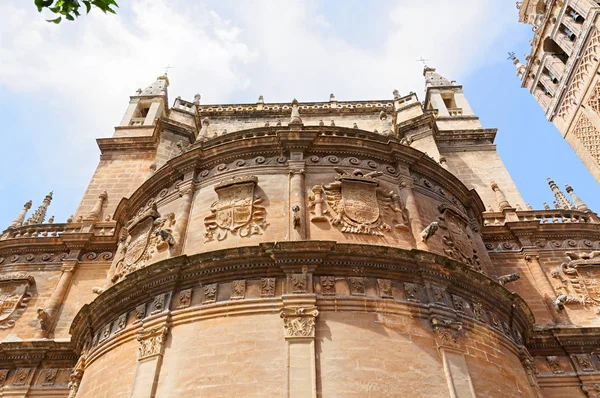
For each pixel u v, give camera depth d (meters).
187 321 13.38
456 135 30.23
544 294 20.06
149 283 14.65
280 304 13.11
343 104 33.69
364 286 13.70
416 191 17.64
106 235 22.59
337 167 17.14
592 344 17.83
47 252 22.78
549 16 38.03
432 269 14.32
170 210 17.53
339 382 11.54
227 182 16.78
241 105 34.09
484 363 13.25
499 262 21.50
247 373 11.87
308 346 12.11
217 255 14.09
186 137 29.81
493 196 26.27
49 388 17.28
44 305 20.59
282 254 13.80
